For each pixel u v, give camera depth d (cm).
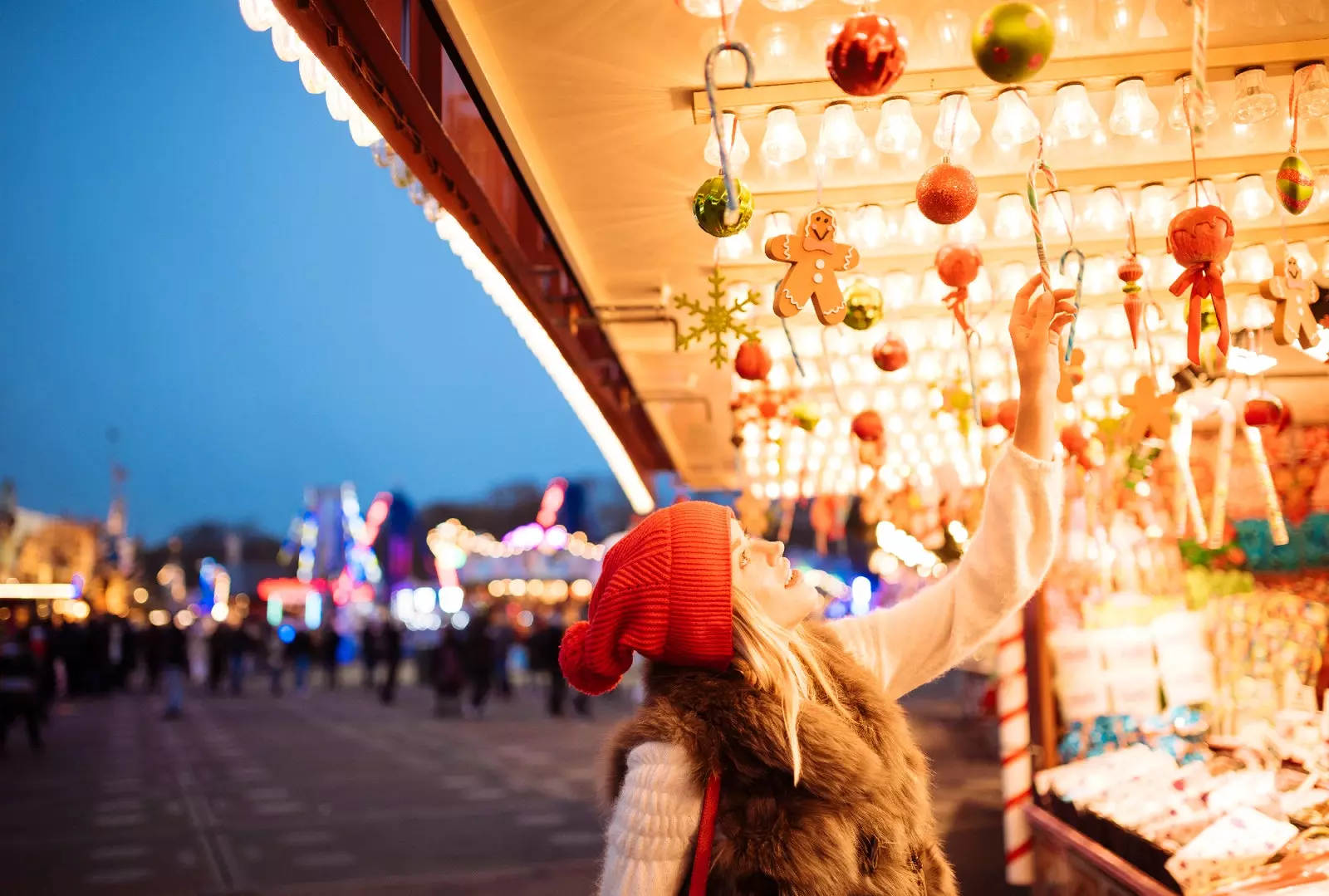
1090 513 459
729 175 149
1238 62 205
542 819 851
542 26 200
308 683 2994
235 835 798
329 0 166
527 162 255
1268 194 256
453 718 1780
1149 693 436
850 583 1322
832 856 148
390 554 4550
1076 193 267
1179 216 185
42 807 929
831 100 219
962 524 599
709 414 548
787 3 166
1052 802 410
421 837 781
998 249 309
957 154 243
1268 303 297
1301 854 275
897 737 171
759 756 153
